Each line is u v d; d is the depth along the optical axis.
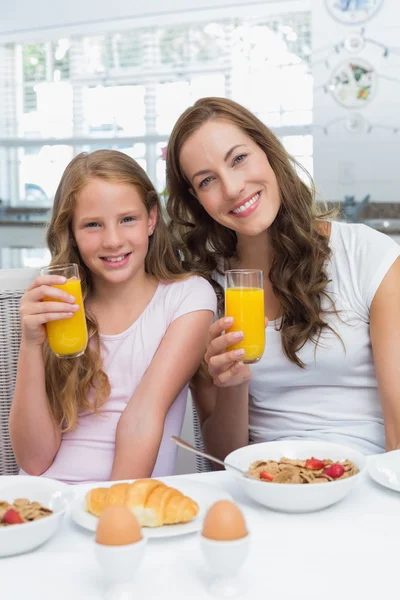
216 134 1.41
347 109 3.93
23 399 1.36
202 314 1.45
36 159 4.93
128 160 1.47
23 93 4.90
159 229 1.53
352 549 0.84
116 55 4.62
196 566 0.82
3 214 4.82
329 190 4.01
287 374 1.47
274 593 0.75
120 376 1.46
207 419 1.52
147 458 1.31
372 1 3.78
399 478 1.02
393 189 3.87
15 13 4.73
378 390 1.46
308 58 4.06
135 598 0.75
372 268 1.43
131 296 1.50
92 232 1.43
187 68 4.45
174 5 4.35
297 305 1.45
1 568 0.83
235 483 1.05
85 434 1.43
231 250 1.60
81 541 0.89
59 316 1.20
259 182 1.43
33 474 1.43
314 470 1.01
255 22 4.20
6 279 1.61
